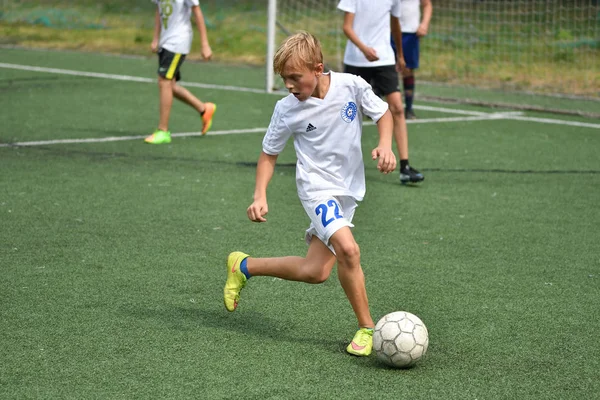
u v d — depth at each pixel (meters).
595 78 40.09
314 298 11.62
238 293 10.57
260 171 9.91
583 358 9.73
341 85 9.60
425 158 22.89
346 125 9.66
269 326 10.56
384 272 12.89
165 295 11.64
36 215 15.72
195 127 26.70
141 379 8.87
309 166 9.76
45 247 13.73
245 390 8.64
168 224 15.36
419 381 8.97
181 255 13.52
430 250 14.16
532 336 10.41
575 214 16.98
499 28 46.88
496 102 34.56
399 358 9.13
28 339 9.91
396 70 19.48
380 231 15.30
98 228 14.95
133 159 21.33
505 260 13.71
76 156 21.47
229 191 18.16
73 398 8.39
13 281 12.01
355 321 10.81
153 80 38.06
